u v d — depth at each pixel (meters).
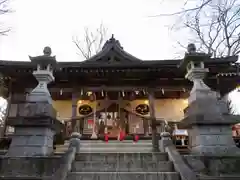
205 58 8.02
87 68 12.27
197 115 6.92
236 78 12.71
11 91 12.85
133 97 14.72
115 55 14.24
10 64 11.50
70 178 5.78
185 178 5.23
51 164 6.19
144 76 13.20
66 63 12.41
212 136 6.77
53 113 7.55
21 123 6.85
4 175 6.09
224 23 14.84
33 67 11.66
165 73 12.79
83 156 6.95
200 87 7.55
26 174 6.10
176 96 15.41
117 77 13.26
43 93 7.55
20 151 6.59
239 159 6.28
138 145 11.65
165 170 6.34
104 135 13.50
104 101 15.53
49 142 7.16
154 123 12.07
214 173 6.12
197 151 6.80
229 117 6.89
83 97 15.12
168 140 8.07
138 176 5.87
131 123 15.10
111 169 6.38
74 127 12.11
